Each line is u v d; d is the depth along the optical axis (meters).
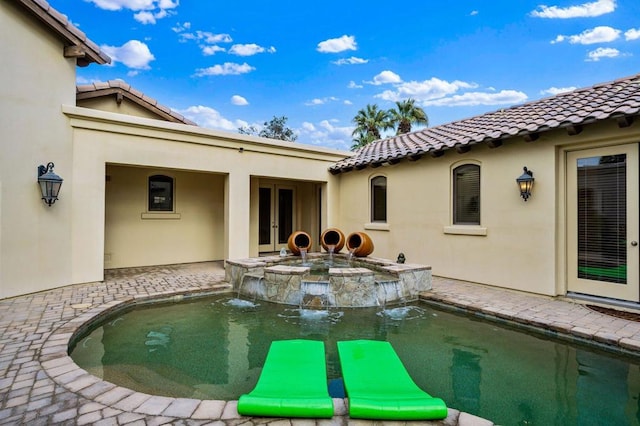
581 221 6.70
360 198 11.84
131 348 4.80
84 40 7.59
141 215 10.67
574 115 6.34
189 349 4.78
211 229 12.09
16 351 4.08
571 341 5.01
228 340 5.11
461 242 8.59
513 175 7.52
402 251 10.21
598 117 5.74
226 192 10.28
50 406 2.94
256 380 3.91
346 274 6.61
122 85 10.02
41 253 7.03
